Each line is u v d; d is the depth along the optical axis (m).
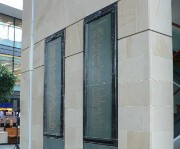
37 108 10.62
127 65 6.95
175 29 8.84
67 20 9.34
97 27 8.07
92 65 8.12
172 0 8.40
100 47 7.91
